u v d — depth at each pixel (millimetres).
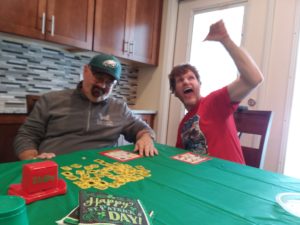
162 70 2656
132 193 685
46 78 2205
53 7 1865
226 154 1259
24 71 2057
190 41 2518
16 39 1971
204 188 757
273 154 1945
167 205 624
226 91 1245
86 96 1404
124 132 1508
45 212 550
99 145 1358
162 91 2652
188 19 2525
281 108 1902
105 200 590
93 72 1334
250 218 581
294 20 1838
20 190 620
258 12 2008
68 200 612
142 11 2490
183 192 714
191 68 1485
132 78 2875
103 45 2201
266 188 781
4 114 1731
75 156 1018
